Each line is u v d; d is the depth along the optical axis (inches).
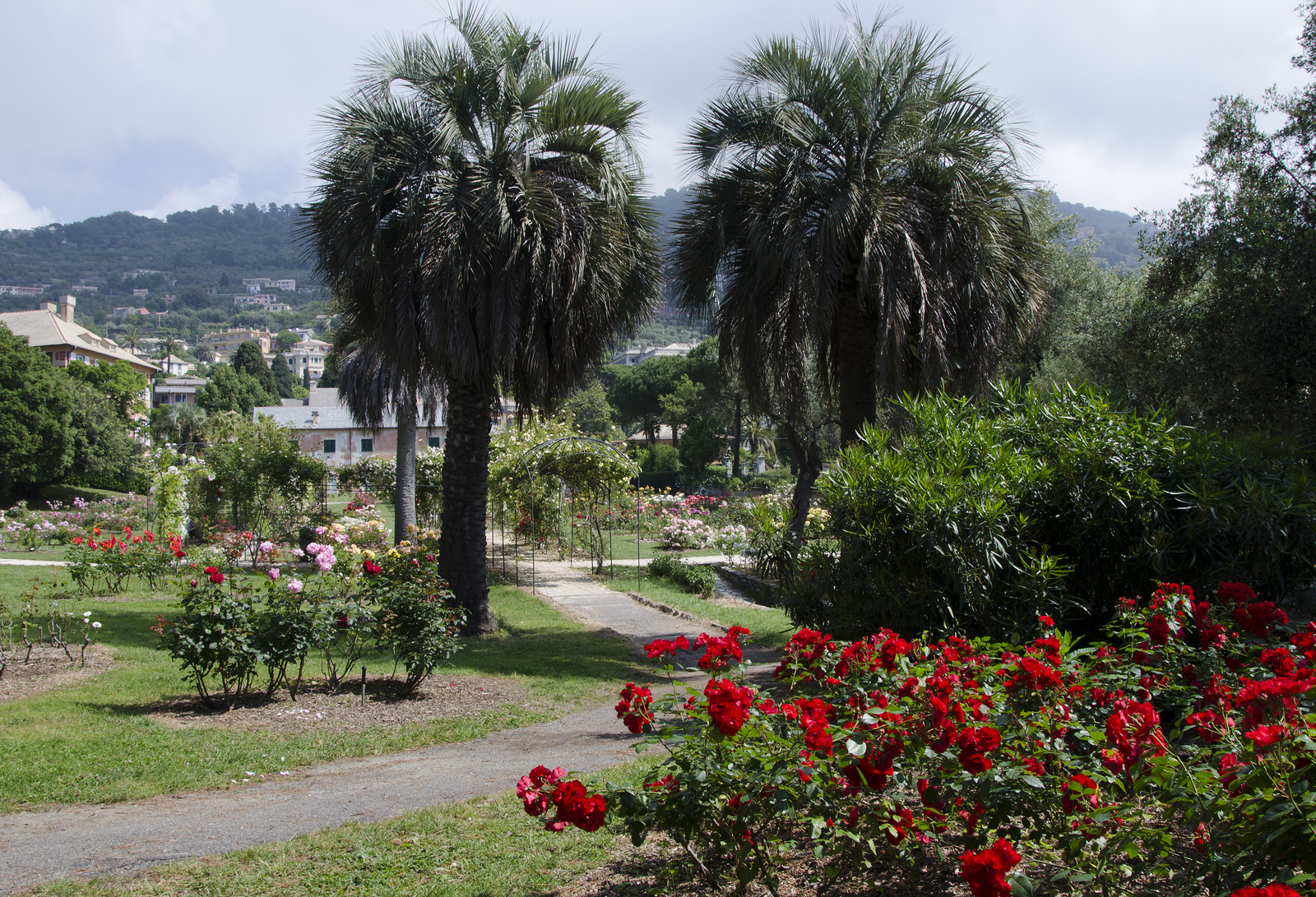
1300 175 467.2
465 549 433.1
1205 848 84.9
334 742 232.4
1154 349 537.3
